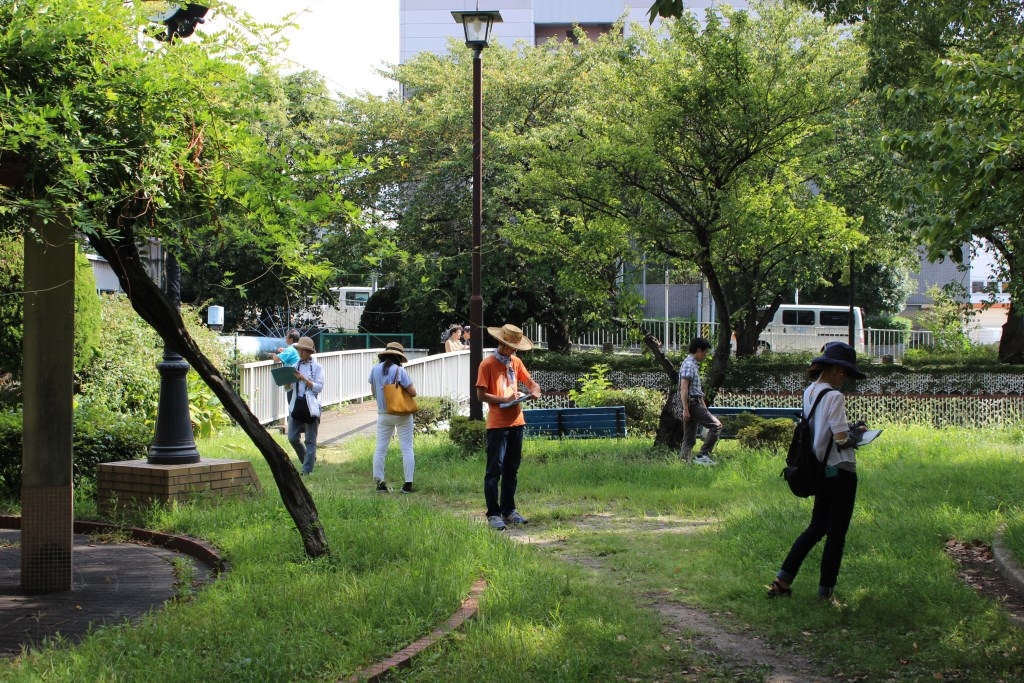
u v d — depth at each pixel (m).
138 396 15.60
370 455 14.22
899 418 21.27
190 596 6.26
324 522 8.12
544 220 16.03
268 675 4.71
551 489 11.27
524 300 32.72
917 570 7.18
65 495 6.63
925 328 43.09
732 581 7.01
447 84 33.03
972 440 15.89
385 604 5.78
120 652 4.97
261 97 6.12
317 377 12.84
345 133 31.84
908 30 14.96
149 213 6.16
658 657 5.44
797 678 5.26
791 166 14.39
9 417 10.25
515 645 5.31
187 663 4.78
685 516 9.85
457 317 32.91
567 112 29.84
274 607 5.83
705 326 33.38
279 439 16.41
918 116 14.65
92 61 5.61
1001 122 6.98
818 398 6.59
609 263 14.73
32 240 6.23
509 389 9.46
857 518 9.02
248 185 5.71
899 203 7.46
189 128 5.86
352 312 43.94
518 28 58.19
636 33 18.38
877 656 5.53
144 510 8.91
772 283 20.31
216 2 5.97
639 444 14.62
